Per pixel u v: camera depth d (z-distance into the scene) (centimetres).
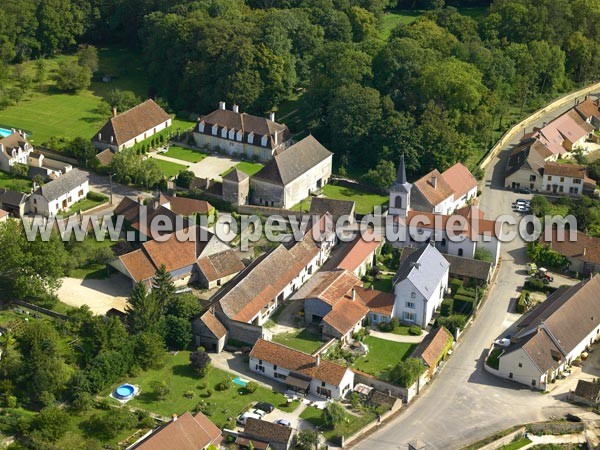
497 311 19112
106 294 18962
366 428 15650
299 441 15075
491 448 15338
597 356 18038
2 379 15762
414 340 18138
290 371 16600
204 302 18900
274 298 18750
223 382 16525
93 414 15450
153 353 16788
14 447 14488
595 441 15600
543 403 16562
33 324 16900
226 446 15025
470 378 17200
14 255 17988
